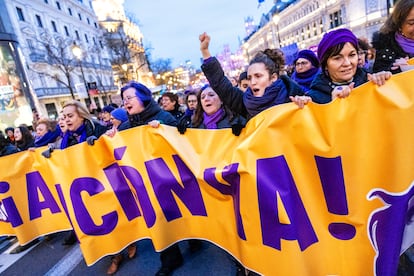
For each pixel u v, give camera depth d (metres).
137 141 2.12
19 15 27.45
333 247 1.55
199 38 2.07
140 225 2.31
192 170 1.88
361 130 1.44
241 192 1.60
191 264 2.35
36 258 2.96
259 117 1.61
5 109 10.72
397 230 1.40
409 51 2.02
